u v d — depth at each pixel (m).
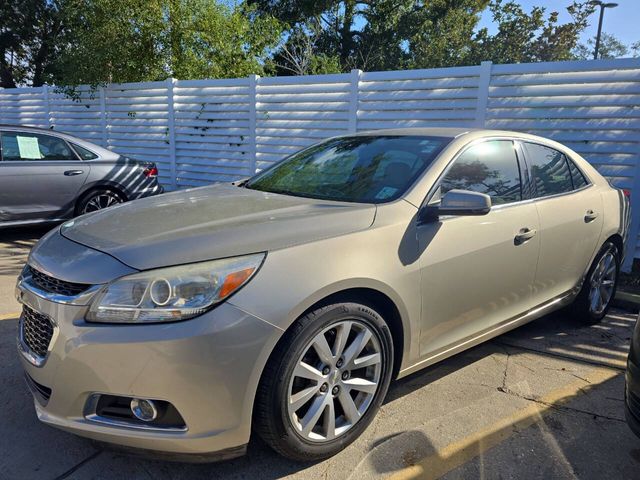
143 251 2.13
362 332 2.45
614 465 2.47
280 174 3.53
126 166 7.20
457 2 28.12
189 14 10.77
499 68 6.16
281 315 2.10
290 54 21.30
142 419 2.06
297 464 2.43
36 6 22.28
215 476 2.33
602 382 3.30
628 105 5.48
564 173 3.85
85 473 2.33
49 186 6.50
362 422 2.54
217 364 1.99
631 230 5.58
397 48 28.20
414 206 2.71
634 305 4.70
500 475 2.37
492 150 3.31
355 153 3.37
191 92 9.20
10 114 12.48
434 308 2.75
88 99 10.87
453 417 2.84
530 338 4.00
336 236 2.36
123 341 1.96
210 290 2.03
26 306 2.39
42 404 2.24
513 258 3.17
